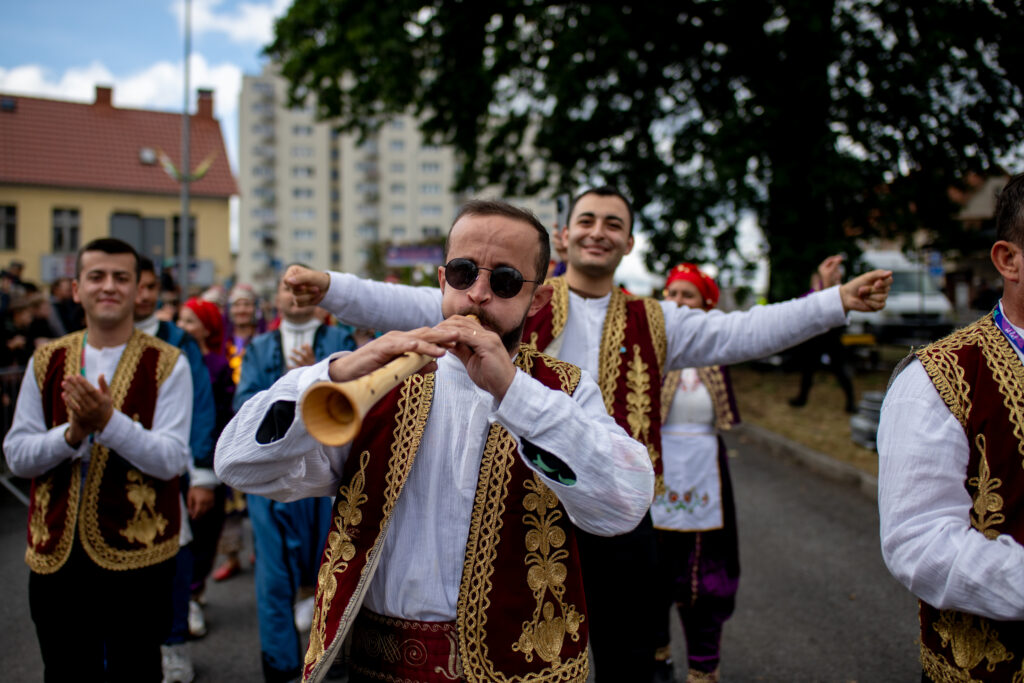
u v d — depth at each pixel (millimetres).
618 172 13375
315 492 1672
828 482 7180
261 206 71000
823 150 10375
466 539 1583
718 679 3439
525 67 13227
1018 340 1571
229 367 4414
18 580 4719
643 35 11758
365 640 1611
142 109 34031
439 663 1536
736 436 9523
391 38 12305
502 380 1444
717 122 12312
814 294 2688
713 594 3277
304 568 3426
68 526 2447
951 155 10789
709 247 12023
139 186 31844
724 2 11062
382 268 35188
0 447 6730
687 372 3535
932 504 1521
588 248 2746
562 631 1572
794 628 4008
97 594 2467
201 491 3311
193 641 3969
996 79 9844
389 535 1589
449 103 13414
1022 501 1485
